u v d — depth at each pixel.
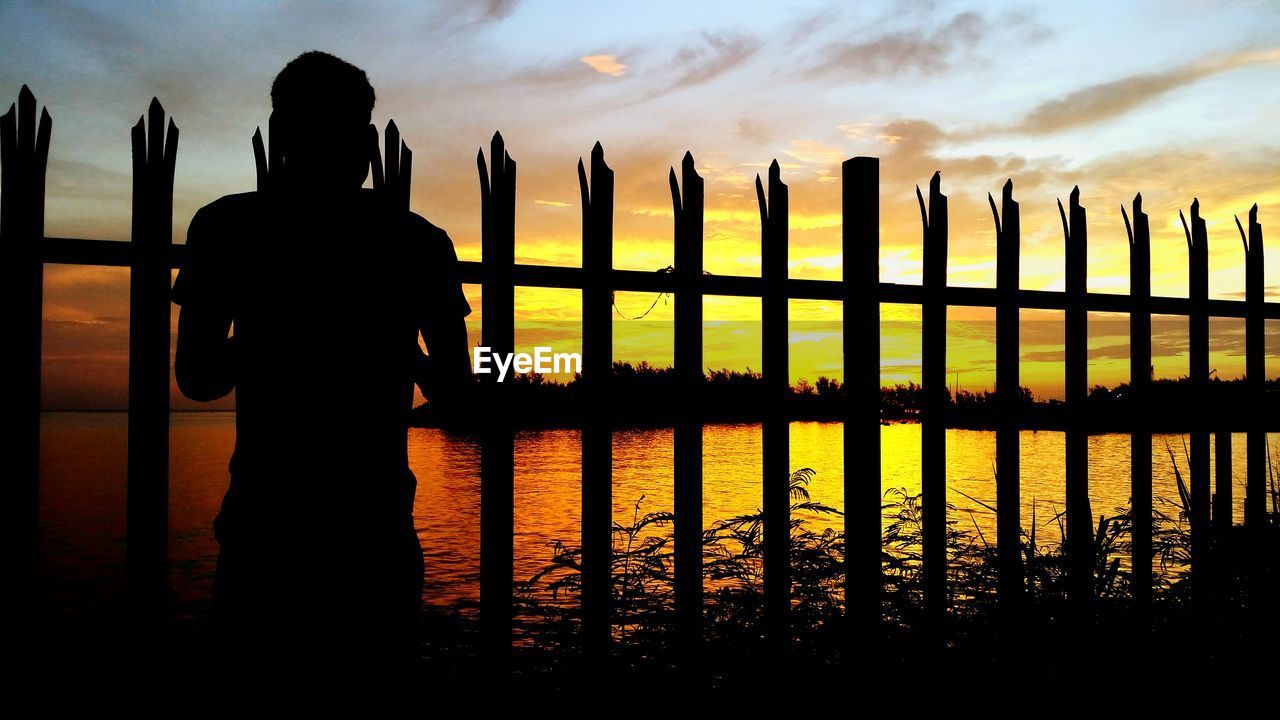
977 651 2.73
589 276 2.21
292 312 1.47
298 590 1.44
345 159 1.55
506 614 2.11
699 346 2.35
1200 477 3.17
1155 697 2.57
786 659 2.45
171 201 1.86
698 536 2.34
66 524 18.94
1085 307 2.93
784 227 2.46
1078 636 2.77
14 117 1.76
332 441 1.47
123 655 1.80
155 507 1.84
